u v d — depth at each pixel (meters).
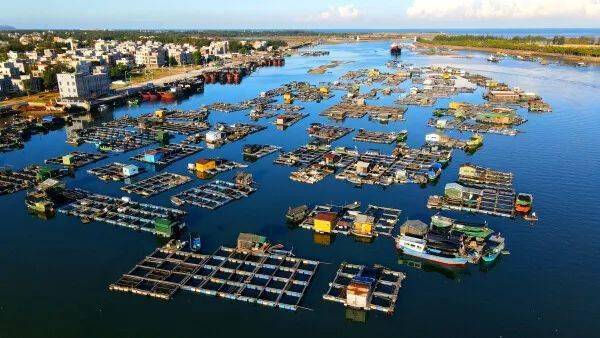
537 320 72.62
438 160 144.25
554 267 86.56
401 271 85.94
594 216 106.25
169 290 79.50
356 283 76.31
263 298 77.88
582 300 77.31
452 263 86.75
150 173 137.50
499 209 109.44
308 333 70.19
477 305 76.25
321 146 158.75
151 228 100.88
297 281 81.12
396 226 102.69
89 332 70.88
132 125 197.62
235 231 100.69
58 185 118.81
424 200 116.62
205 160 138.50
